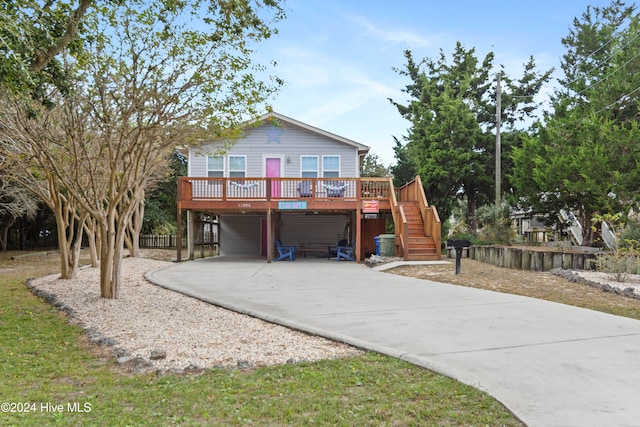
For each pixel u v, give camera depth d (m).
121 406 3.56
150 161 8.95
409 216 16.41
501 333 5.59
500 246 14.59
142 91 7.64
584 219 15.71
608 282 9.11
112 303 8.10
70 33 6.45
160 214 27.61
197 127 8.28
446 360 4.49
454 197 24.98
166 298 8.66
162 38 7.34
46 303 8.57
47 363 4.73
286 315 6.83
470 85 24.20
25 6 5.75
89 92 7.48
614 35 22.22
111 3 6.79
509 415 3.26
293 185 18.25
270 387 3.89
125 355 4.92
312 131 19.22
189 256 17.86
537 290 8.92
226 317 6.88
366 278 11.46
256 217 21.25
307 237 20.91
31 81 5.42
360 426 3.15
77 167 7.95
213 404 3.54
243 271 13.38
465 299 8.12
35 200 20.53
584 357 4.56
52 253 22.48
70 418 3.31
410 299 8.18
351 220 19.86
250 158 19.16
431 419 3.23
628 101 16.48
